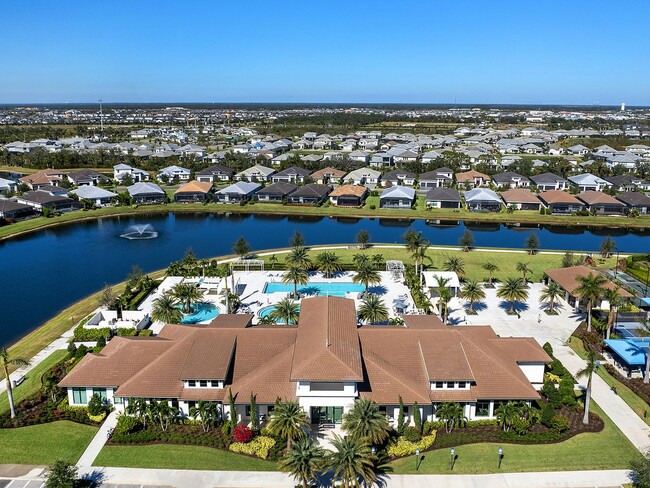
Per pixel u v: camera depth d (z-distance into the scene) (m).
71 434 53.97
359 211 165.00
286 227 151.38
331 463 43.53
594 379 65.31
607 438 53.50
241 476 47.84
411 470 48.66
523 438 52.91
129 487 46.28
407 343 60.41
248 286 96.56
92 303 88.94
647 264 103.44
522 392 55.88
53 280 104.00
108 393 58.41
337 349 55.06
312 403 53.12
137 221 158.50
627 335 74.81
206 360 57.38
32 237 138.38
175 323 76.00
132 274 95.69
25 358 69.62
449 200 166.00
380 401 53.44
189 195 176.12
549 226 154.00
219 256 119.44
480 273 105.31
